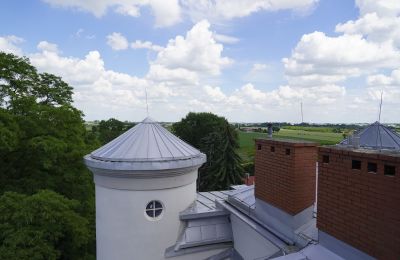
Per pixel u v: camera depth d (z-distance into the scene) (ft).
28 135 50.29
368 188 14.79
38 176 51.01
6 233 34.35
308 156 21.50
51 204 36.78
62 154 50.96
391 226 13.61
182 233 27.91
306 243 19.39
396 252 13.39
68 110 54.34
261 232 23.15
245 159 178.40
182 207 27.96
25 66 56.44
